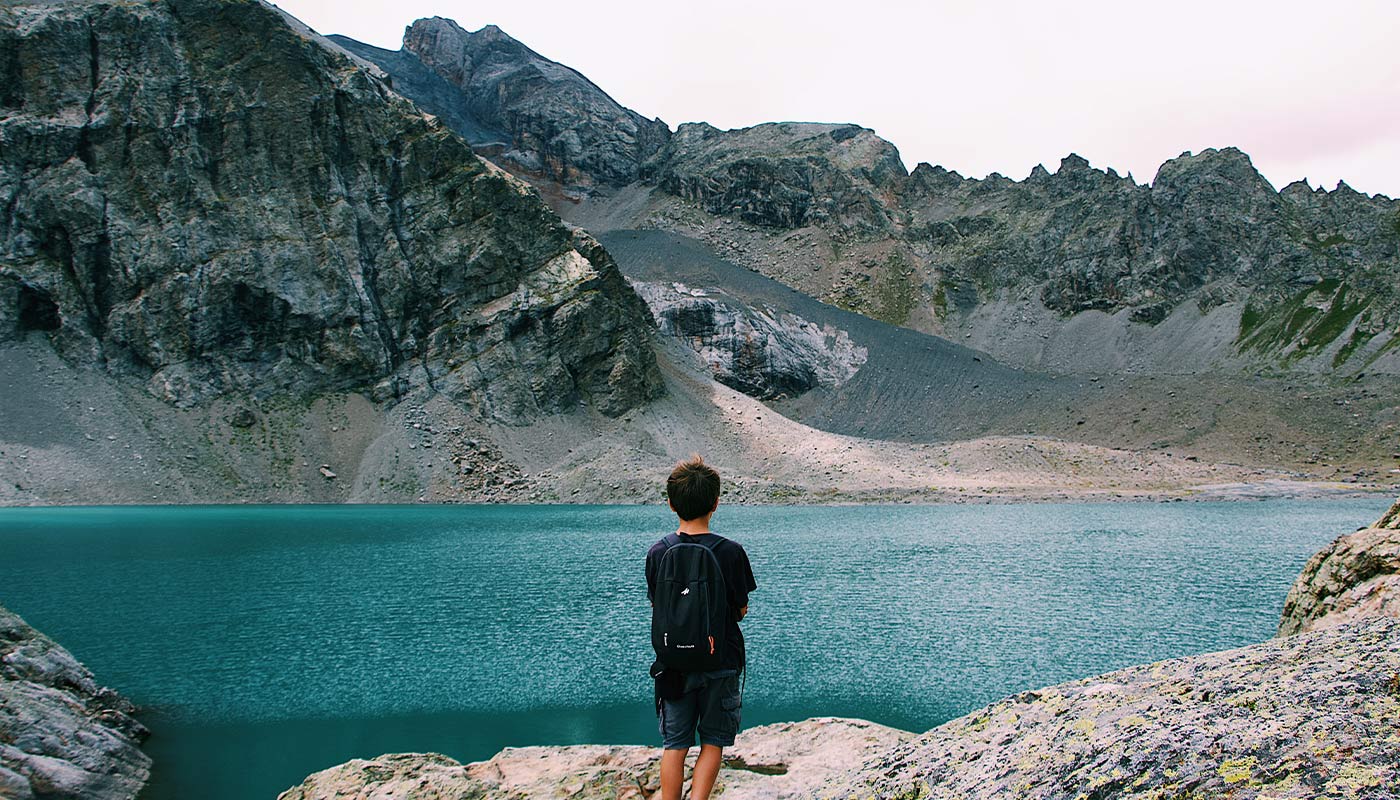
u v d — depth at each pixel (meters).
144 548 62.97
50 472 100.19
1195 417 162.75
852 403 190.50
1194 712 5.40
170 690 29.14
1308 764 4.19
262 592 46.62
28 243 116.50
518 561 59.22
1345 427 152.12
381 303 132.88
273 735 25.19
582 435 132.12
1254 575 52.78
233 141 130.25
